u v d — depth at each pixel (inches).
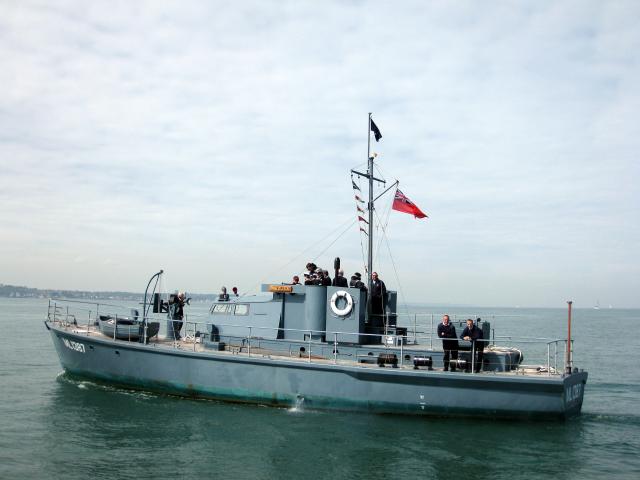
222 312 833.5
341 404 697.6
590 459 577.6
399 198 789.9
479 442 613.6
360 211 796.0
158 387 784.9
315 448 589.9
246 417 690.2
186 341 852.6
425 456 572.1
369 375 682.8
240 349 770.8
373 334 698.2
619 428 711.1
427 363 686.5
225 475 516.1
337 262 775.7
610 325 4446.4
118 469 525.0
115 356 818.2
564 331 3309.5
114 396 795.4
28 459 546.6
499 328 3720.5
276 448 589.0
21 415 708.7
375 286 769.6
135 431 642.8
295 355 756.0
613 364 1499.8
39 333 2135.8
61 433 634.8
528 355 1700.3
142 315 864.3
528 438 631.2
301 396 709.3
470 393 669.3
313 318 754.8
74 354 872.9
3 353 1405.0
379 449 588.7
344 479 512.1
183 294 883.4
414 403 679.7
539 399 658.8
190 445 596.4
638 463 570.9
